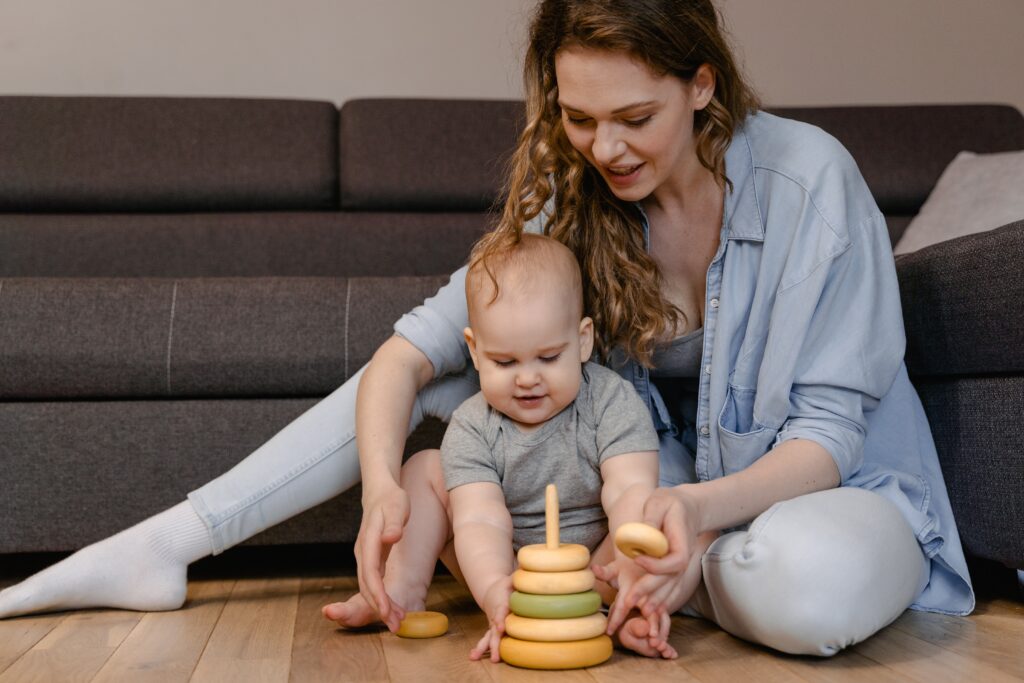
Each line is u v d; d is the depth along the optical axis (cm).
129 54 263
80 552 129
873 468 119
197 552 130
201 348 153
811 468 109
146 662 102
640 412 115
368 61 271
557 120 124
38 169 228
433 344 128
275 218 228
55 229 222
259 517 131
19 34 259
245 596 141
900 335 118
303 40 269
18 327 152
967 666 95
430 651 105
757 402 116
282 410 155
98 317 153
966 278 122
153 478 153
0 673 99
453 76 274
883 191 240
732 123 118
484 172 238
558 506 109
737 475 105
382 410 122
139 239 223
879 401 119
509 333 112
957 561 118
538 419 115
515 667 97
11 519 152
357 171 235
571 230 127
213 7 266
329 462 132
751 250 120
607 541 115
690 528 95
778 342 114
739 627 104
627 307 124
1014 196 191
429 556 119
